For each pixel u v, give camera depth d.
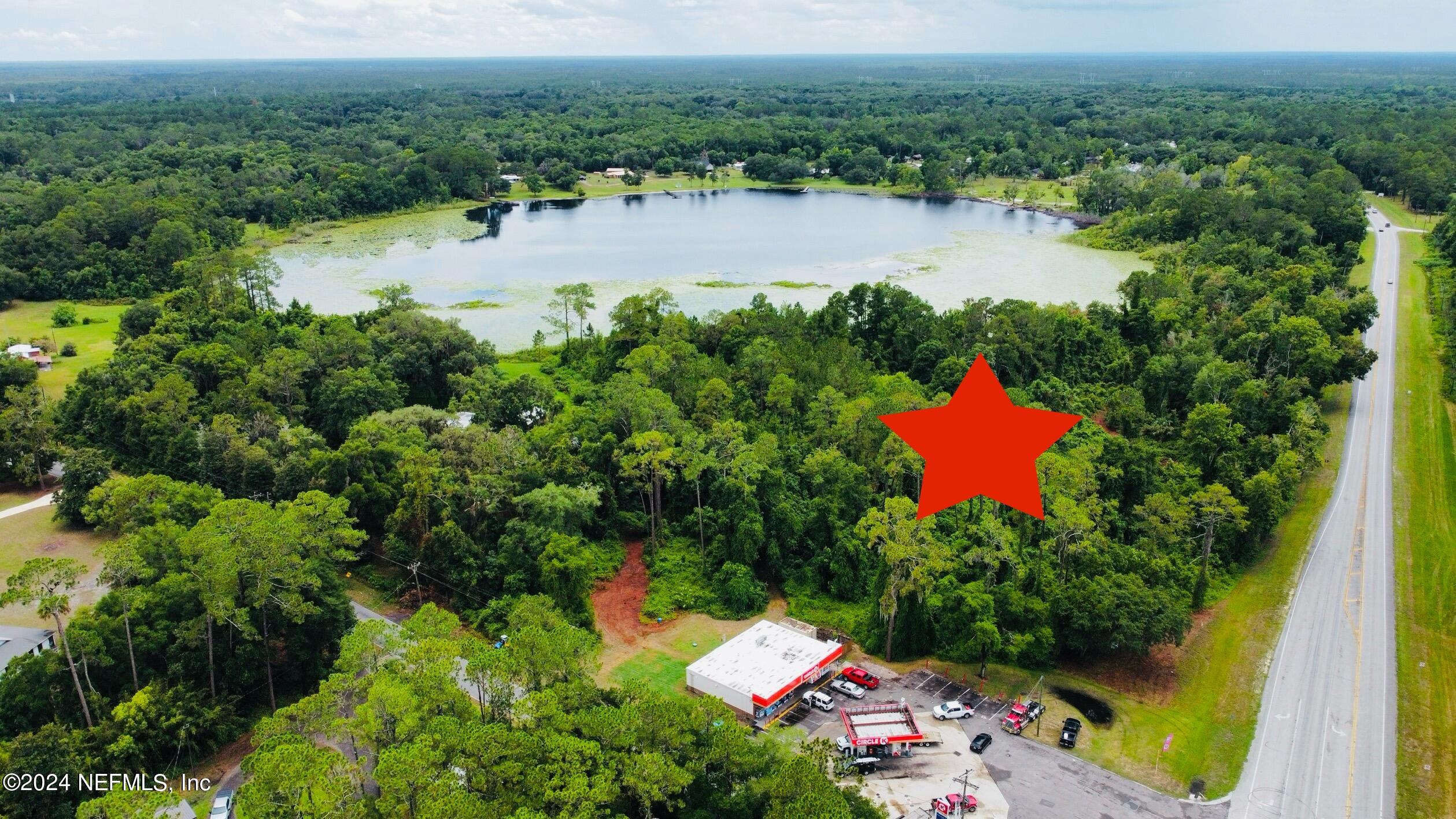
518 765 67.56
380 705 72.00
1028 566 111.88
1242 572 120.25
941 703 95.88
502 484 120.88
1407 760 86.94
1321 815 80.31
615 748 71.69
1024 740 89.94
